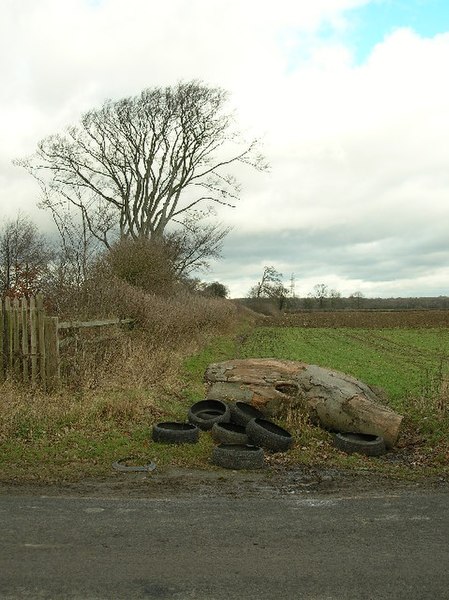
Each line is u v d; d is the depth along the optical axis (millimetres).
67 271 19016
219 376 13062
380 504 6770
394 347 36188
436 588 4465
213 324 36094
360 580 4590
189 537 5508
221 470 8531
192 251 40219
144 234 35781
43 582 4473
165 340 20250
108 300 18844
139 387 12984
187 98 37219
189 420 11266
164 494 7094
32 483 7367
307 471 8633
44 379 12188
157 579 4559
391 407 13906
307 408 11898
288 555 5082
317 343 39188
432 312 82125
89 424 10375
